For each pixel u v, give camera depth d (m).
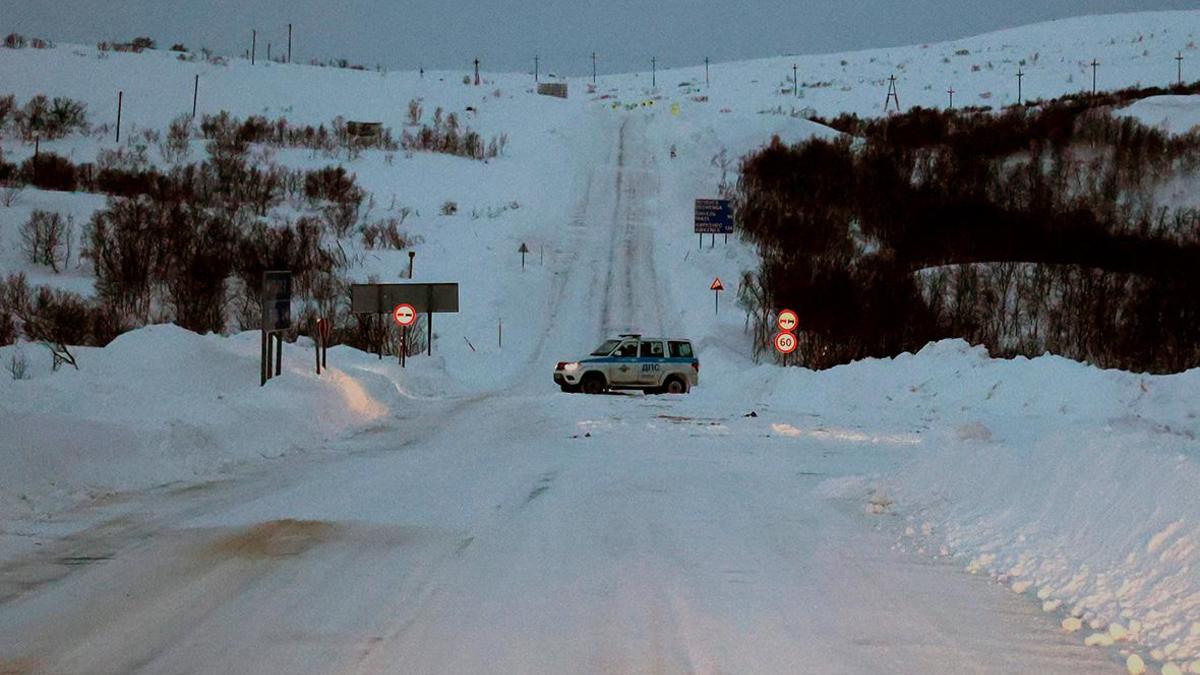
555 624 10.10
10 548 13.16
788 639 9.72
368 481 19.56
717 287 71.25
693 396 45.22
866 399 39.91
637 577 12.14
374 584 11.62
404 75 177.25
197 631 9.70
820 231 87.75
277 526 14.73
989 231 83.94
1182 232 85.25
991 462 16.77
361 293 59.97
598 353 50.84
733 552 13.68
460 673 8.58
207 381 31.48
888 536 14.97
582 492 18.70
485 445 26.58
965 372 39.25
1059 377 36.94
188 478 19.55
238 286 74.31
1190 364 64.38
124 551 13.06
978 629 10.16
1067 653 9.39
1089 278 70.56
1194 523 11.26
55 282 71.25
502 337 72.88
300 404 28.25
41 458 17.17
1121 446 13.84
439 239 90.62
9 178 90.56
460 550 13.51
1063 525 13.59
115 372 30.62
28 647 9.15
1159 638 9.59
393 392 40.94
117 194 89.44
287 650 9.15
